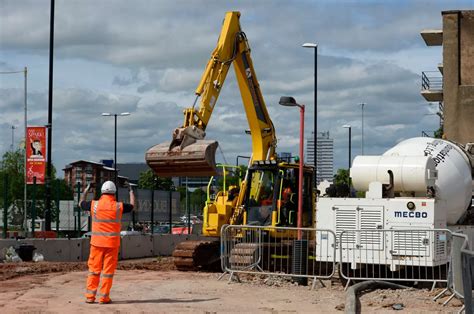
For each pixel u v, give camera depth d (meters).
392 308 13.89
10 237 30.23
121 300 14.64
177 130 21.48
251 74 24.98
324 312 13.41
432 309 13.75
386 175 17.48
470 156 19.00
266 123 25.47
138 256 33.97
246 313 13.20
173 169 21.59
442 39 41.94
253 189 23.33
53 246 28.58
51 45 33.38
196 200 45.06
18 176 52.91
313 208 23.48
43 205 41.50
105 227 14.16
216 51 23.56
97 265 14.19
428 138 18.81
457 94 39.91
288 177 23.03
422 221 16.92
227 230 19.98
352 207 17.52
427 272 17.02
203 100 22.98
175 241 38.16
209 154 21.16
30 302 14.23
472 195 19.17
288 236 22.56
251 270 19.33
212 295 15.59
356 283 17.34
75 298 14.90
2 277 19.62
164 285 17.33
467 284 10.59
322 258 17.70
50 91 33.47
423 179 17.19
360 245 17.36
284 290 16.70
